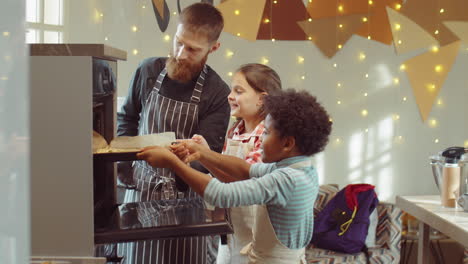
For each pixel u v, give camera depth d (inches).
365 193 137.9
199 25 80.9
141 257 74.4
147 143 59.2
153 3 142.7
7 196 22.1
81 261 50.8
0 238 21.9
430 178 159.8
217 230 54.7
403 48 155.2
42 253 51.3
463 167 100.7
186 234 53.9
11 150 22.2
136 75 88.8
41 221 51.1
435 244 146.4
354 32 153.5
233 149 80.7
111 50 53.5
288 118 63.2
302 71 153.0
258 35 150.5
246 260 69.9
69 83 50.1
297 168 64.0
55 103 50.2
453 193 101.0
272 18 150.6
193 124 86.0
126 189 85.0
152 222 55.5
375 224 140.2
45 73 50.0
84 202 50.8
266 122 65.5
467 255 123.7
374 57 155.1
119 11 137.7
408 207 107.3
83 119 50.3
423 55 156.0
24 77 22.6
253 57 151.2
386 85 156.0
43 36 114.0
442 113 158.1
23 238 22.9
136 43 142.2
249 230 73.6
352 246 133.7
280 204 61.7
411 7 154.2
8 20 22.0
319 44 152.9
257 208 65.0
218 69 150.6
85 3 123.8
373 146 158.1
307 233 65.2
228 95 88.4
